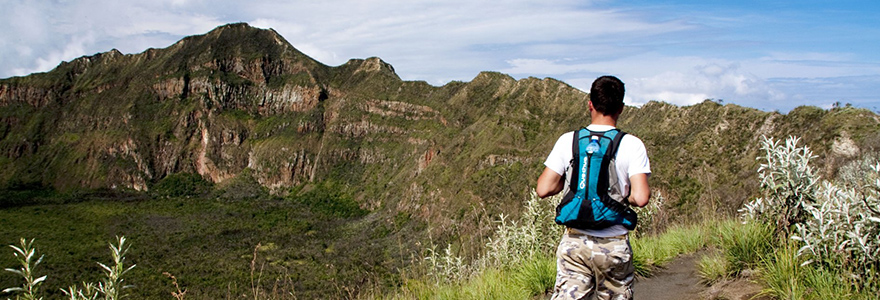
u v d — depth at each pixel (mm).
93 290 5379
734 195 16641
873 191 5688
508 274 8023
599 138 3986
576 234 4090
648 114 90125
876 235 5469
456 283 8117
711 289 6613
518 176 107438
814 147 40031
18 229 132750
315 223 153625
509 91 183000
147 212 168125
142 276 68688
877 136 27922
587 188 3963
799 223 6328
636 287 7430
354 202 190500
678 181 65438
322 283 48594
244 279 67312
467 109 187500
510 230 9039
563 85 153125
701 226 9352
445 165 139250
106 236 128625
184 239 124312
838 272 5539
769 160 6668
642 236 9859
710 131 69500
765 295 5914
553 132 135500
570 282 4121
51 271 80500
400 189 168375
